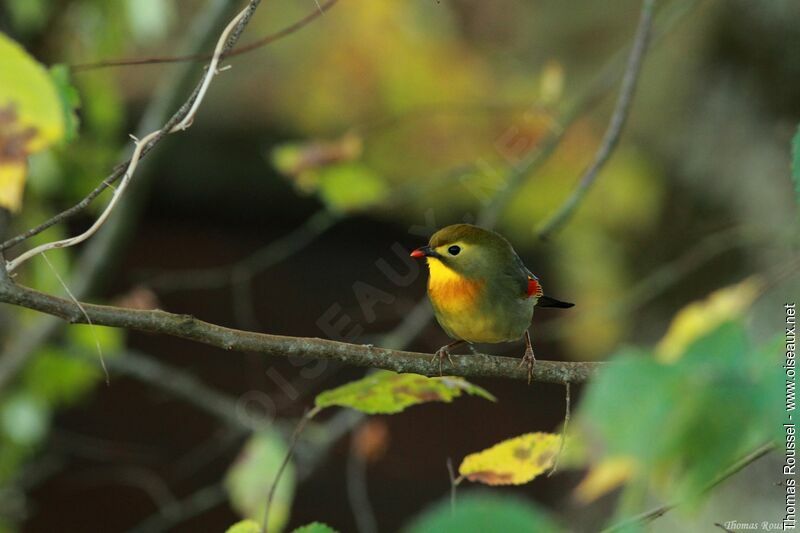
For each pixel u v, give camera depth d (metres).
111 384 14.36
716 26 12.52
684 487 1.56
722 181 12.48
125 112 12.77
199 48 9.12
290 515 14.10
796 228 8.49
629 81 6.14
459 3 14.36
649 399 1.57
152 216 14.75
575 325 10.87
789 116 11.98
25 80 2.13
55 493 13.95
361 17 13.59
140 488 14.20
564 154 13.34
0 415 9.80
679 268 10.30
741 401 1.55
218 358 14.73
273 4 13.73
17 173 2.12
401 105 13.55
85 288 10.01
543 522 1.52
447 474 14.44
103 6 9.02
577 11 14.22
